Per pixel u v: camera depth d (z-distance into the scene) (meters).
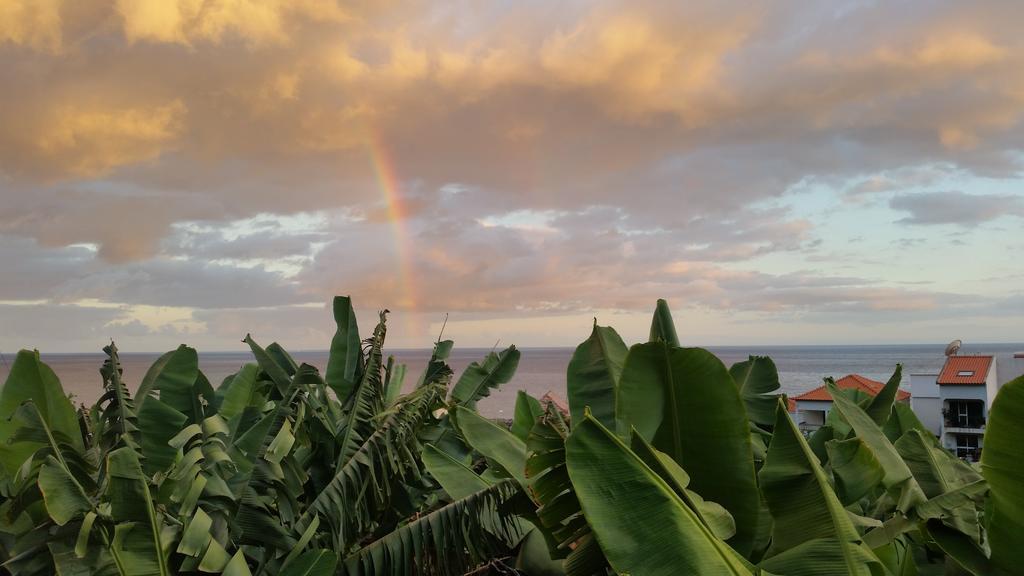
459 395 6.25
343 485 3.93
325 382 4.90
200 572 2.98
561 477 2.91
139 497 2.78
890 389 4.71
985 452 2.50
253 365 5.57
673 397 3.28
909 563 3.44
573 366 4.11
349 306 5.35
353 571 3.85
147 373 4.80
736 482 3.11
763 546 3.25
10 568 2.75
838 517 2.67
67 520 2.63
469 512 3.90
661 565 2.30
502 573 4.29
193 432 3.31
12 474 3.64
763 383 4.70
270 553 3.48
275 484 3.56
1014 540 2.53
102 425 3.64
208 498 3.21
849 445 3.34
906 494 3.10
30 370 3.75
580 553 2.97
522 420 5.62
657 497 2.47
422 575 3.98
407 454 4.29
